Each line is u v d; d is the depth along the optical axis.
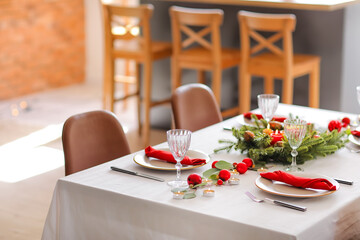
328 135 2.31
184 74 4.96
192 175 1.93
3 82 6.19
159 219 1.82
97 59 7.06
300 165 2.19
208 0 4.41
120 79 5.70
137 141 4.88
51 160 4.34
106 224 1.94
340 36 4.21
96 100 6.29
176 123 2.98
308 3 4.02
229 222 1.69
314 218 1.71
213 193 1.86
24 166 4.21
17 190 3.75
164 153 2.17
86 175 2.06
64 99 6.30
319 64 4.33
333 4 3.95
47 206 3.52
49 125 5.28
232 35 4.66
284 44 3.96
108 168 2.13
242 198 1.85
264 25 3.98
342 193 1.91
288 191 1.89
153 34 5.02
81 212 1.99
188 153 2.26
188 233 1.77
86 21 6.98
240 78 4.30
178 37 4.40
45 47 6.56
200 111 3.08
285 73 4.01
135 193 1.89
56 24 6.62
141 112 5.29
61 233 2.04
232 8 4.61
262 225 1.65
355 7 4.27
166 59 5.05
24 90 6.43
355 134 2.46
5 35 6.09
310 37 4.32
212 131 2.64
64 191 2.01
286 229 1.63
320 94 4.38
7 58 6.17
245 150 2.32
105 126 2.52
